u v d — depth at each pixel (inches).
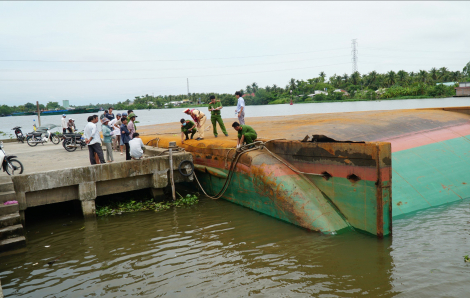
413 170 430.0
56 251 308.2
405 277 233.5
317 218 327.0
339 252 278.7
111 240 329.7
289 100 5777.6
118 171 405.1
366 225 311.6
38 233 354.3
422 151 473.7
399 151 463.8
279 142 399.5
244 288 233.8
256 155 395.9
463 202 385.4
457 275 230.5
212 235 331.3
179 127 860.6
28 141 765.9
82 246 317.7
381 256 266.4
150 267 270.8
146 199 459.8
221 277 250.2
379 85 5118.1
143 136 676.1
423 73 4672.7
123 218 394.3
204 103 6973.4
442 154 475.2
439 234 299.4
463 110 679.7
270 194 368.2
